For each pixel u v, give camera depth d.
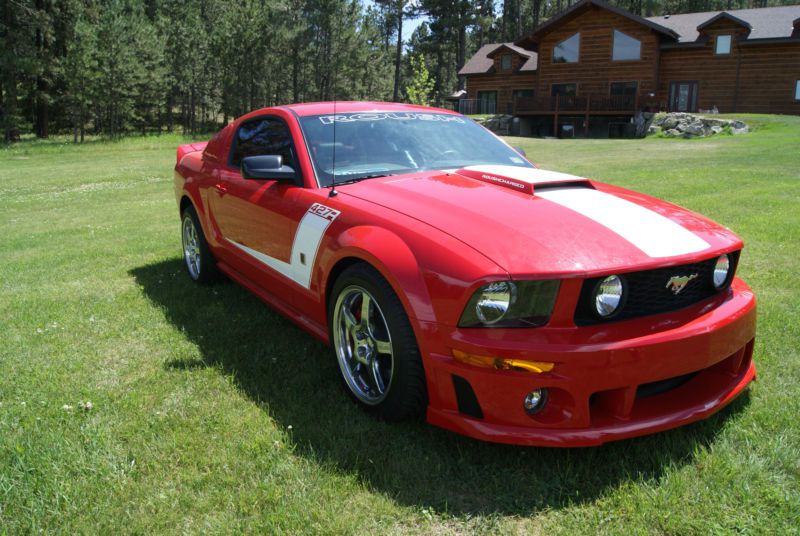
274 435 2.68
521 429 2.28
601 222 2.61
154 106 51.19
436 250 2.47
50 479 2.38
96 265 6.10
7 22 35.03
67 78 37.19
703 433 2.58
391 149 3.66
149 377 3.32
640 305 2.41
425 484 2.33
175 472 2.43
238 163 4.33
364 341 2.88
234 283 5.21
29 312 4.52
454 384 2.38
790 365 3.18
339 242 2.90
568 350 2.19
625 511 2.14
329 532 2.08
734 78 31.23
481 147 3.94
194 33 49.97
